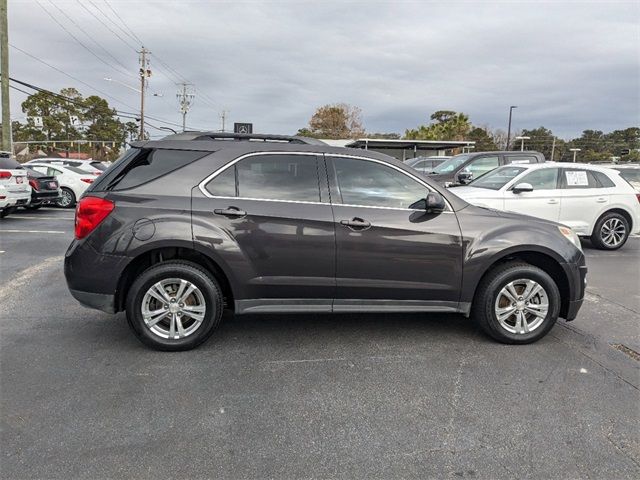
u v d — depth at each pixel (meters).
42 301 5.23
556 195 8.69
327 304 4.05
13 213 13.19
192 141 4.01
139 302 3.82
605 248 9.12
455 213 4.13
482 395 3.27
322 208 3.95
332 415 3.00
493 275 4.12
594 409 3.10
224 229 3.81
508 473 2.47
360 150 4.15
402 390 3.33
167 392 3.25
